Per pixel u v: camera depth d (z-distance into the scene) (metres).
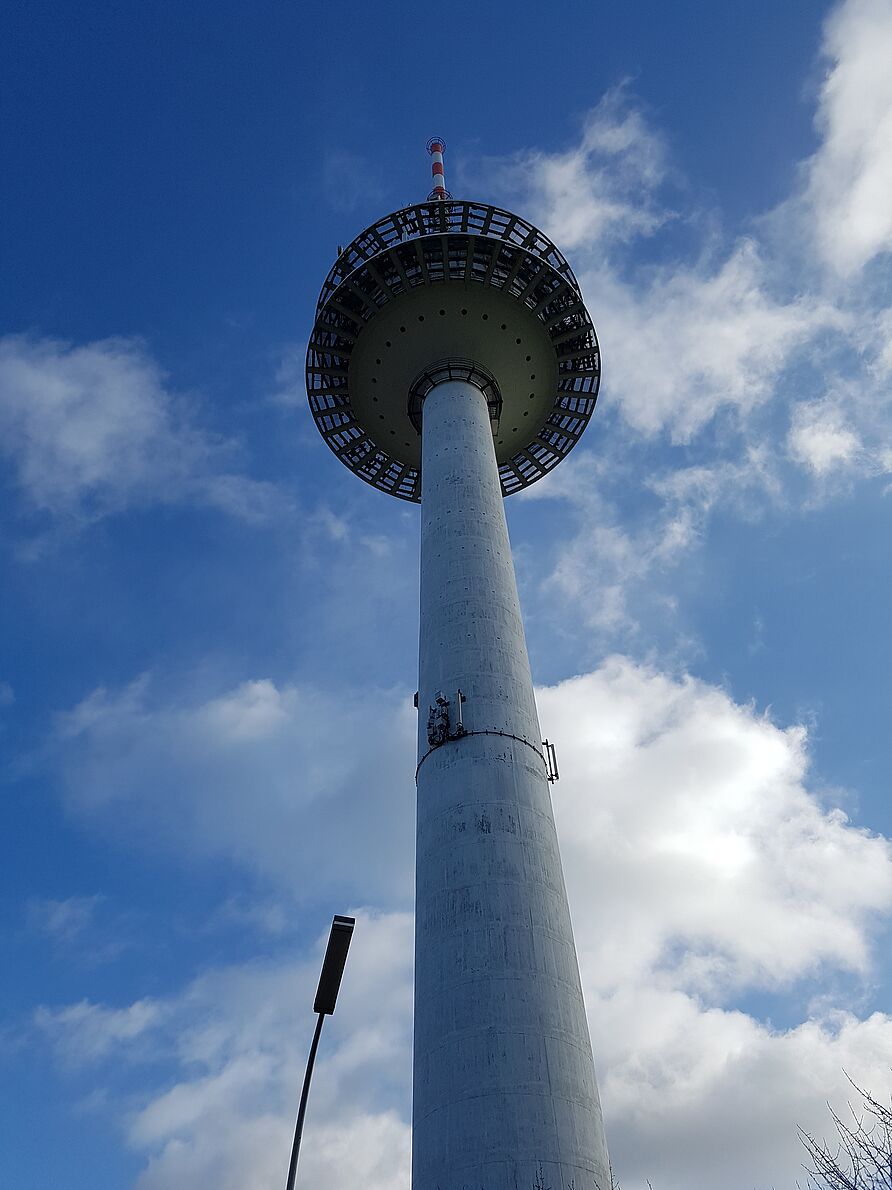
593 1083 18.12
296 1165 14.16
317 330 34.53
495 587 25.89
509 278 32.97
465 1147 16.61
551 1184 16.09
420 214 33.88
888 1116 16.03
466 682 23.66
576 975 19.55
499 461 37.66
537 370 34.91
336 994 15.25
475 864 20.22
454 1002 18.38
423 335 33.66
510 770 22.02
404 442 36.03
